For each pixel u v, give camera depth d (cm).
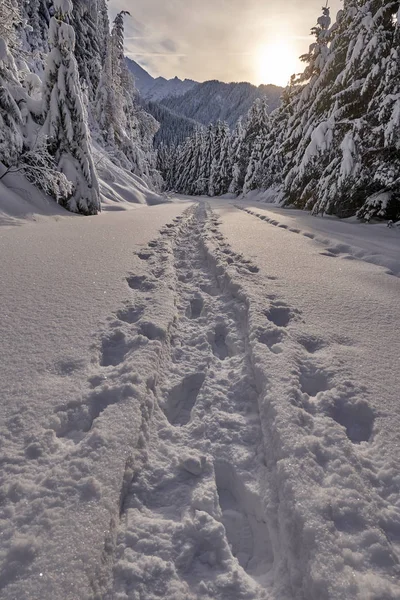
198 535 144
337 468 160
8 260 438
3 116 1006
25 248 514
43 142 1074
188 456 178
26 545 120
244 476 175
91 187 1181
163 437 198
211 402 229
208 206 1886
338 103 1366
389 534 134
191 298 411
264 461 183
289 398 205
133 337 270
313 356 256
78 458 159
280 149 2148
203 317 363
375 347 271
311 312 336
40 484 145
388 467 162
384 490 151
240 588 127
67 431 180
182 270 518
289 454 167
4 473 149
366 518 137
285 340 277
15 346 244
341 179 1180
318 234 789
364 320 321
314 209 1352
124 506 153
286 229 919
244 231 843
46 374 217
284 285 412
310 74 2055
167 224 892
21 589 107
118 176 2162
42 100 1136
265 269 480
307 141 1741
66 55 1104
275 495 159
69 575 112
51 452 162
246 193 3669
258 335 286
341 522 135
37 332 266
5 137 996
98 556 120
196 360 280
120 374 223
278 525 147
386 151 1076
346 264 529
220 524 148
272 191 3008
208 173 5344
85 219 983
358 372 235
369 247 632
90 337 265
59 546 120
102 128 2931
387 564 122
